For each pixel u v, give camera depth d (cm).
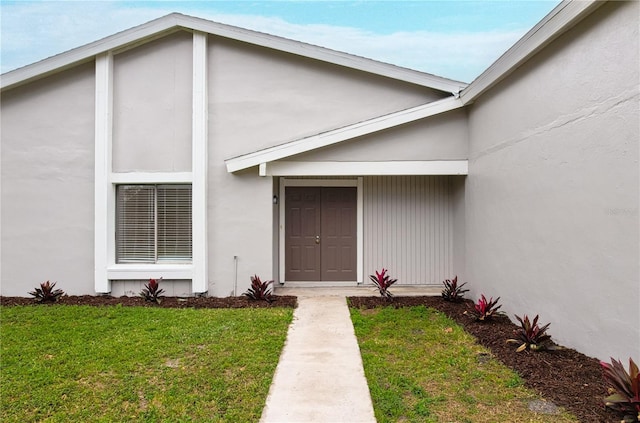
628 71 389
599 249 431
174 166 852
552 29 488
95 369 466
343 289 921
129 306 762
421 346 549
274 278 924
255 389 421
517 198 605
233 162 808
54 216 857
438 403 391
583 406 367
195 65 838
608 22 414
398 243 948
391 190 949
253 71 858
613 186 410
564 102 489
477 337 576
